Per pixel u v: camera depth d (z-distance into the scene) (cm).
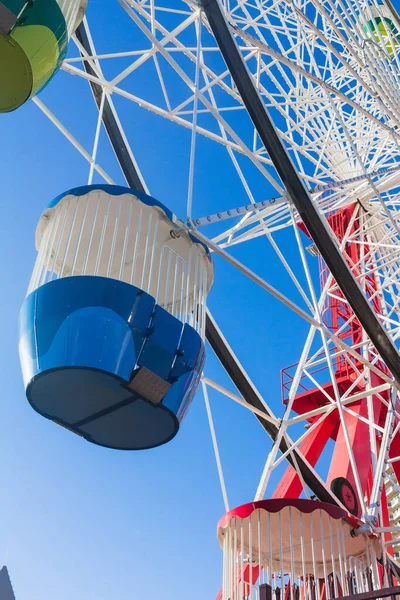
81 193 1217
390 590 865
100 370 1047
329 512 1212
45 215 1228
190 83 1498
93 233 1193
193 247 1275
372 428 1908
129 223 1192
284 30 2133
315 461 2161
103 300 1088
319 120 2248
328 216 2542
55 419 1151
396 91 2103
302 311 1411
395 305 2292
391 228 2453
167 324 1138
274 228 1853
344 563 1198
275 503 1206
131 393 1094
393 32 2470
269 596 1098
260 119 1381
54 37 1044
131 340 1091
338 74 2327
